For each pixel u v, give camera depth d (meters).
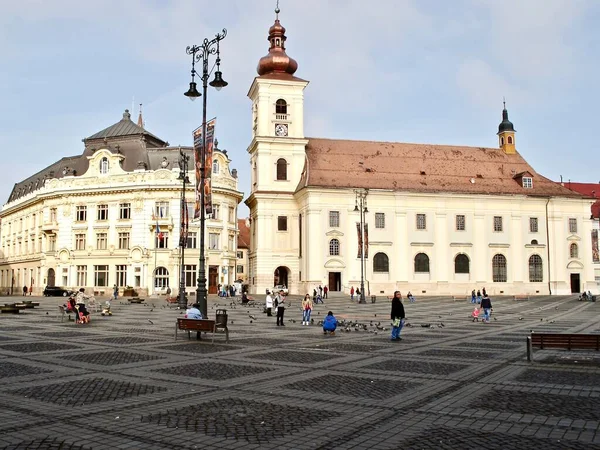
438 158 91.06
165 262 86.06
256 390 13.59
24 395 12.82
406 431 10.16
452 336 26.92
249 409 11.69
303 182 82.88
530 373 16.12
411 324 33.94
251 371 16.25
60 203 91.62
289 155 85.25
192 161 89.12
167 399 12.55
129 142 91.75
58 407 11.72
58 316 39.53
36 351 20.30
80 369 16.39
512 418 11.06
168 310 47.81
